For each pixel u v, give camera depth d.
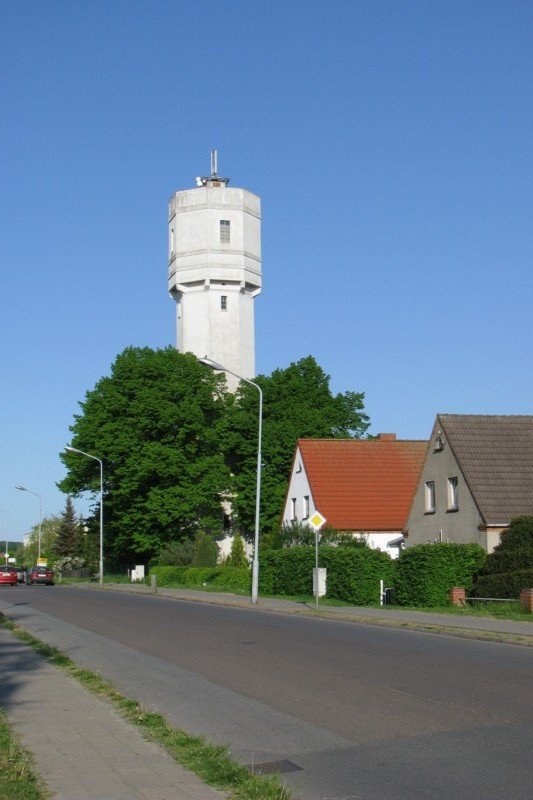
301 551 39.78
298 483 55.03
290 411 65.81
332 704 11.83
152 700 12.49
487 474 39.56
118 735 9.82
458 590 30.92
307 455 54.31
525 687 12.77
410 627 23.39
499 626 22.28
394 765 8.50
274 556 42.69
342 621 26.50
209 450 66.88
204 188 70.00
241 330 70.38
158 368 63.94
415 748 9.17
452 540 40.62
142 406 62.66
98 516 69.75
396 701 11.88
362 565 33.84
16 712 11.31
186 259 70.06
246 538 69.38
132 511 64.06
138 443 62.97
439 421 42.19
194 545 61.22
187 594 44.03
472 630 21.41
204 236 69.56
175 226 71.00
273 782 7.69
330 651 17.89
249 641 20.20
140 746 9.25
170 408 62.66
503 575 29.80
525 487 39.28
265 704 12.01
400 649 18.16
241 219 70.25
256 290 71.88
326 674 14.57
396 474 54.03
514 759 8.56
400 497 52.59
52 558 101.56
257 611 31.78
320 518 31.61
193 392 65.56
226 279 69.62
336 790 7.67
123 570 72.44
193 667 15.96
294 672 14.93
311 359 69.62
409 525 44.66
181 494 62.69
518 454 40.91
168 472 62.38
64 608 33.62
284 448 64.31
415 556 32.44
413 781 7.91
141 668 15.94
